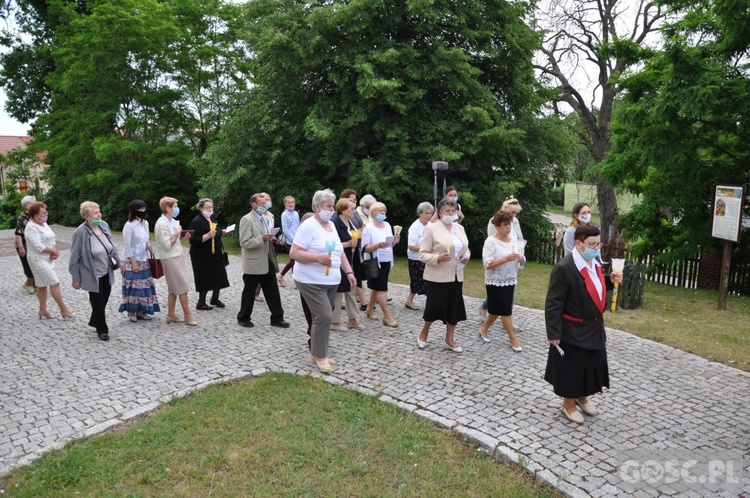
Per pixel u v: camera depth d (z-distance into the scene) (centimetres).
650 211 1181
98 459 394
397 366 589
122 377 554
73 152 2147
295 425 449
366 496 356
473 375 564
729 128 1110
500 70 1648
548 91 1786
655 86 1154
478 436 430
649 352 661
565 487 365
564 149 1675
